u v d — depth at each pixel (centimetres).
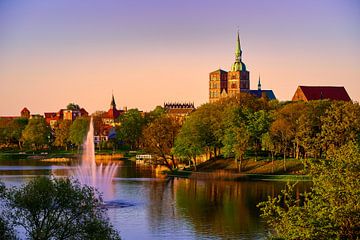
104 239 7256
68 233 7250
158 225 10769
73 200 7419
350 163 6391
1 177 19025
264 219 11200
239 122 19862
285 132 18338
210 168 19938
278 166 18588
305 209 6319
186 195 14475
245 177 17850
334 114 16825
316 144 16638
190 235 9938
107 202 13288
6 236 7138
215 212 12012
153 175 19738
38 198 7300
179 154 19988
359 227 5959
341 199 6194
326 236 5956
